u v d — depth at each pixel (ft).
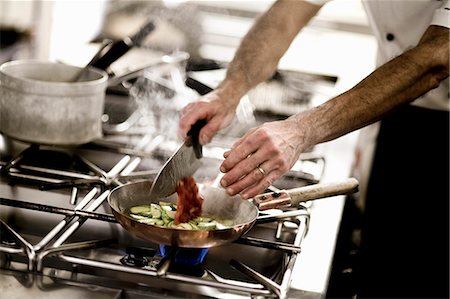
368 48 12.49
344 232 7.90
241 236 5.28
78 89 6.38
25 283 4.66
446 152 8.87
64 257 4.77
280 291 4.72
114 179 6.07
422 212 9.14
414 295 9.27
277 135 5.42
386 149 9.00
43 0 9.76
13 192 5.87
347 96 5.78
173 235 4.89
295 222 5.77
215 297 4.75
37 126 6.39
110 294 4.66
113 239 5.21
